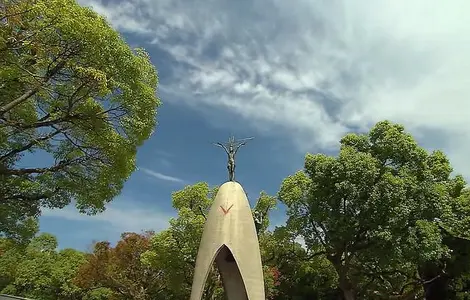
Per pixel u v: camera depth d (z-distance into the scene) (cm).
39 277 5456
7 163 1864
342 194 2683
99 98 1583
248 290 1573
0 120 1538
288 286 3672
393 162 2812
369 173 2602
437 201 2698
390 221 2528
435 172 2947
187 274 3238
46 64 1429
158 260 3183
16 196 1892
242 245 1630
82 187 1823
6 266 5653
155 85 1762
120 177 1808
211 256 1627
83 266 4288
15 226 2162
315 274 3525
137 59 1599
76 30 1355
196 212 3167
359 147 2889
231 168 1841
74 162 1767
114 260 3919
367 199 2595
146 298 3819
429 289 3281
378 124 2864
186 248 2997
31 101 1662
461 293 3134
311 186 2791
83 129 1650
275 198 3159
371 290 3422
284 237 3036
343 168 2658
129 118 1672
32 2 1282
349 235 2688
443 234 2938
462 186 3033
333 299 3594
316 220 2795
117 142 1694
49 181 1862
